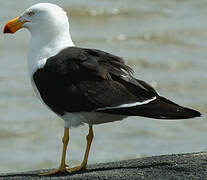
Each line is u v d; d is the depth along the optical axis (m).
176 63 23.56
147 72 22.48
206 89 20.53
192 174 8.37
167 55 24.72
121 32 27.78
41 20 9.38
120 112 8.59
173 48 25.91
